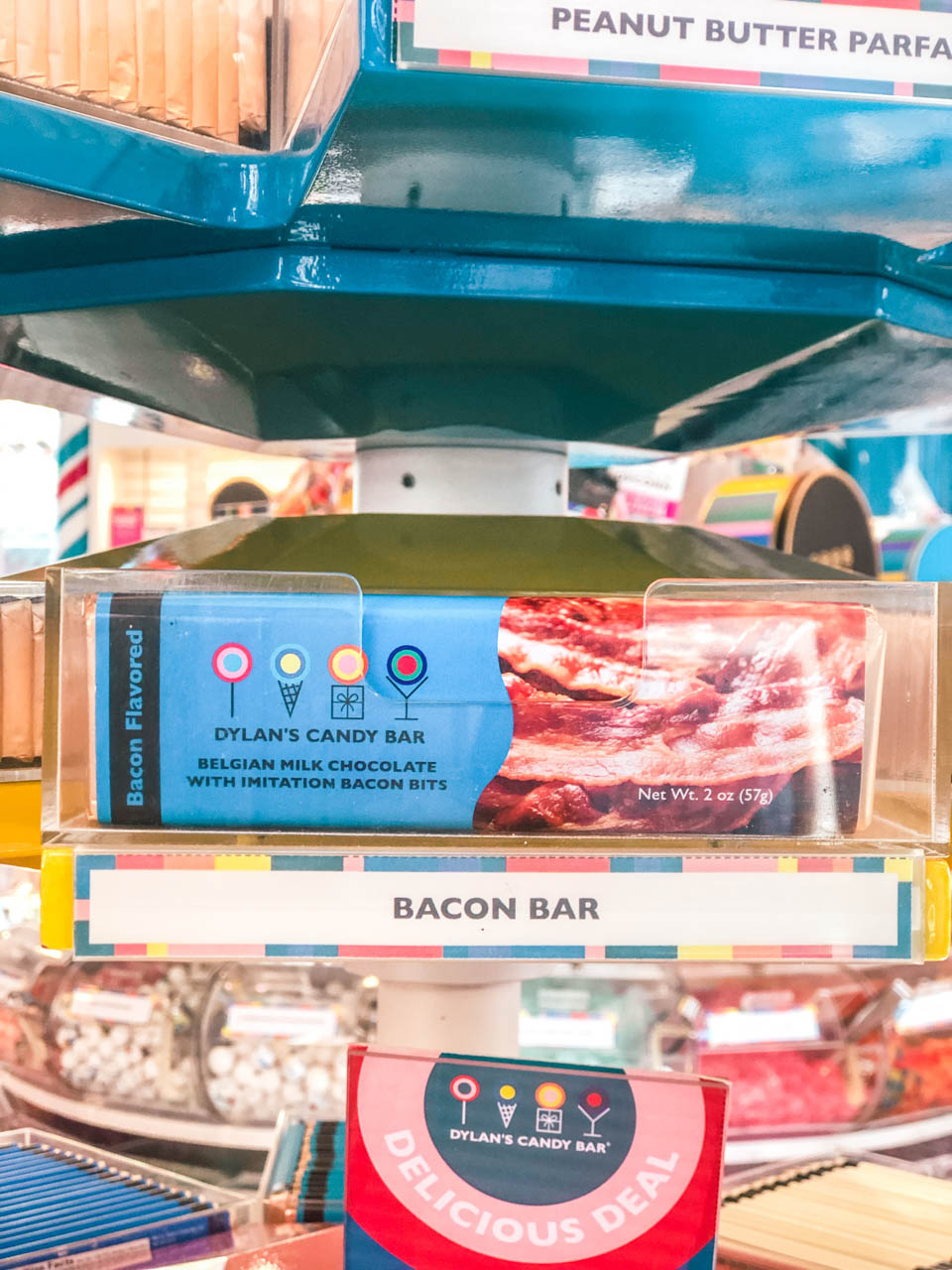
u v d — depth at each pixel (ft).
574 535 2.41
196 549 2.32
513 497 2.84
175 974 6.21
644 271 2.08
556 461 2.93
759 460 8.02
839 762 1.84
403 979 2.48
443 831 1.84
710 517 6.03
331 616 1.81
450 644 1.83
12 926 6.47
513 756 1.83
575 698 1.84
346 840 1.83
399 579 2.02
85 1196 3.00
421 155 1.71
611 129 1.65
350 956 1.75
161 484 7.80
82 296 2.13
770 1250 2.60
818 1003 6.14
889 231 2.01
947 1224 2.77
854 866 1.79
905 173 1.79
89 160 1.72
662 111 1.61
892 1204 2.90
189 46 1.82
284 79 1.88
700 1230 1.94
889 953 1.79
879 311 2.16
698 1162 1.95
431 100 1.57
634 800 1.84
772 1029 6.01
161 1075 5.98
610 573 2.17
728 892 1.78
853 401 2.89
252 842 1.82
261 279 1.99
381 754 1.82
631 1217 1.97
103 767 1.79
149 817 1.81
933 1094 6.18
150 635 1.80
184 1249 2.76
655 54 1.58
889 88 1.62
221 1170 5.74
